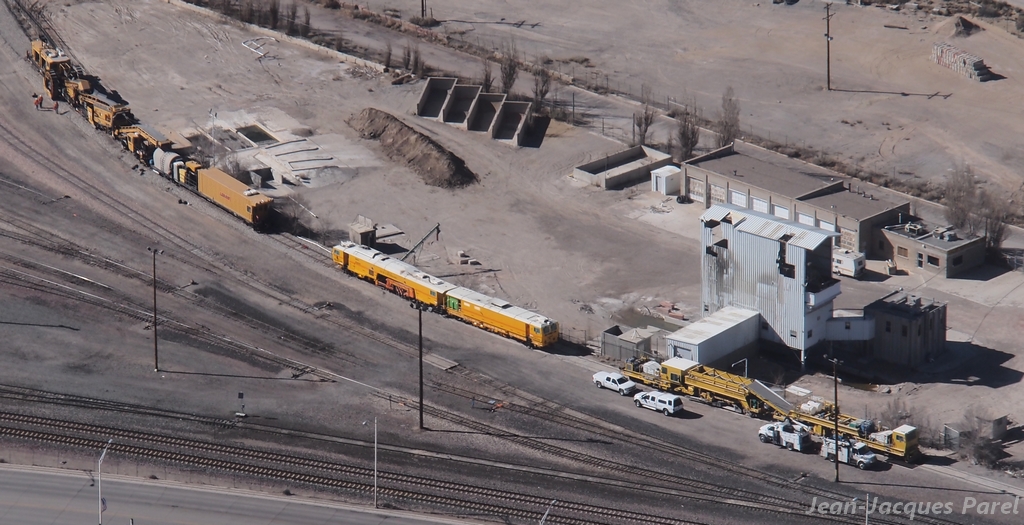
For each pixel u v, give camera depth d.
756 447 119.62
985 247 154.62
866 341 135.25
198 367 135.50
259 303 148.88
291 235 165.50
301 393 130.88
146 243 162.25
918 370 132.62
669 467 116.88
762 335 135.75
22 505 111.75
